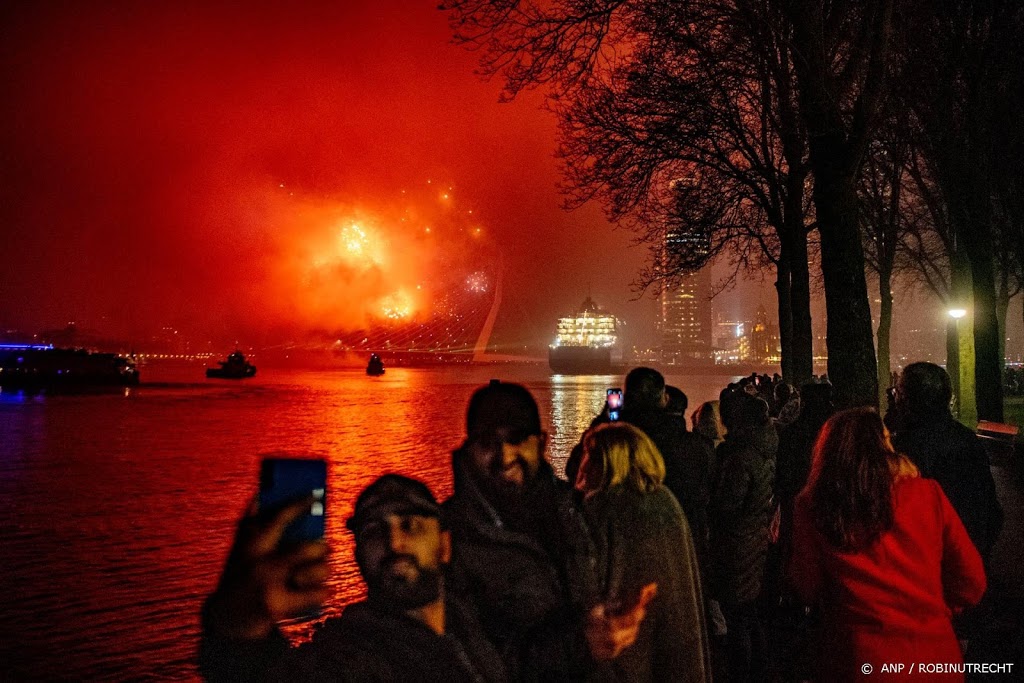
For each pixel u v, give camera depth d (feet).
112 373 186.60
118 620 24.81
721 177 70.69
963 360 83.61
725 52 53.52
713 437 22.84
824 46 37.52
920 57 57.93
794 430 21.48
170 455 67.72
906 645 10.99
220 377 271.90
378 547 7.29
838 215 35.42
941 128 60.13
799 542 11.99
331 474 55.62
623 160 63.93
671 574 11.85
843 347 35.04
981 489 15.44
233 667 6.55
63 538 35.96
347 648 7.03
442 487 49.88
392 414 120.06
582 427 98.22
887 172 78.69
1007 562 30.25
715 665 21.39
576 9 44.47
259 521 6.61
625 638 9.24
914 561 11.18
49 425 95.96
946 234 84.38
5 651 22.29
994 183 73.41
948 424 15.78
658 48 55.31
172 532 37.24
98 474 56.34
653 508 12.03
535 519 9.53
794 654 21.70
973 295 63.98
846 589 11.31
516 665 9.02
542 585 9.29
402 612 7.34
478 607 9.23
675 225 73.72
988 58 58.70
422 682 7.14
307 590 6.63
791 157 57.57
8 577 29.43
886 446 11.66
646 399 18.37
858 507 11.27
